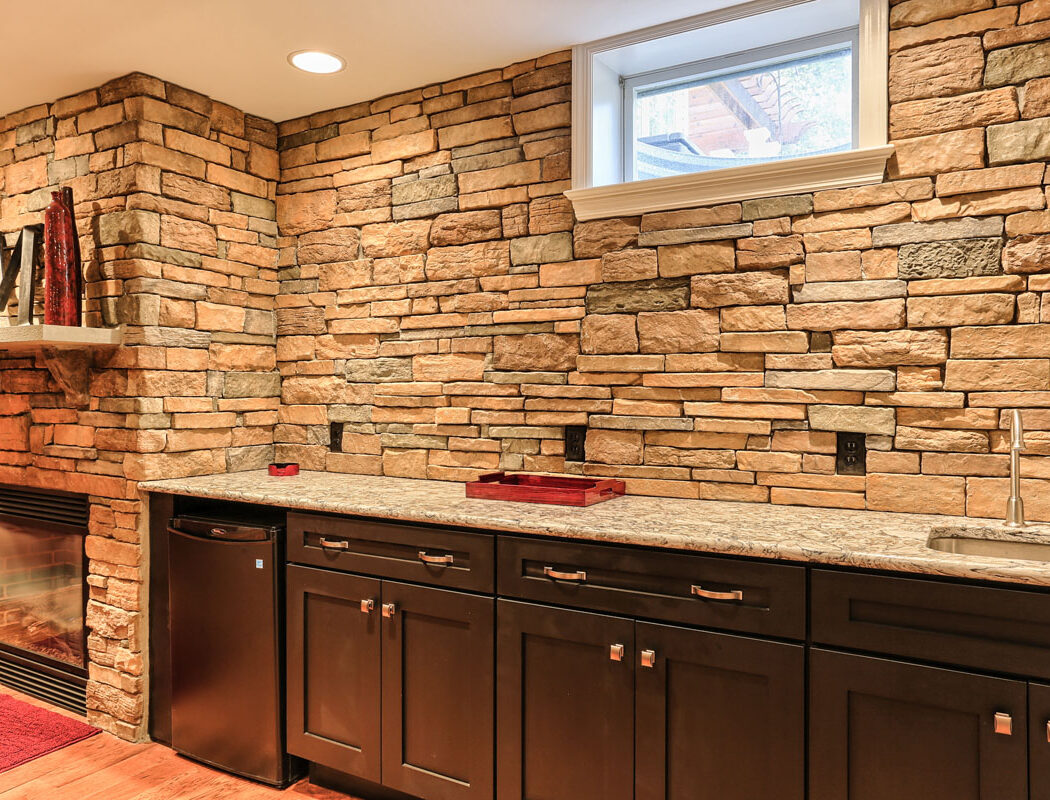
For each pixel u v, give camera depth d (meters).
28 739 2.75
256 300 3.18
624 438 2.50
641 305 2.45
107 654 2.82
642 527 1.90
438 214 2.86
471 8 2.27
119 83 2.77
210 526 2.55
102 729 2.85
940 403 2.04
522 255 2.67
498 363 2.73
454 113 2.81
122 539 2.78
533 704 2.01
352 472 3.06
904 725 1.59
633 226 2.46
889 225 2.10
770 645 1.70
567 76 2.58
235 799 2.37
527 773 2.02
